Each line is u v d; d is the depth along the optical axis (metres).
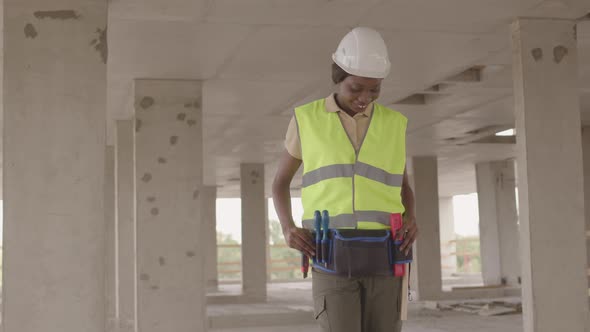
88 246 5.68
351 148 2.85
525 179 6.70
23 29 5.76
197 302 8.70
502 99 10.91
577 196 6.72
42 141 5.70
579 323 6.62
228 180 23.64
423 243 17.36
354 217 2.80
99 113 5.84
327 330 2.78
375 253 2.74
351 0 6.25
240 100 10.56
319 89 9.88
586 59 8.62
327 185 2.83
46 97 5.75
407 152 17.16
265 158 18.00
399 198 2.91
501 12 6.65
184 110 9.02
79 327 5.60
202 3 6.25
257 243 18.38
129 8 6.31
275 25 6.91
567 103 6.80
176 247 8.73
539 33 6.81
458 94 10.48
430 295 17.16
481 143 15.80
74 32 5.86
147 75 8.79
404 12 6.60
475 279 26.95
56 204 5.67
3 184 5.60
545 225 6.66
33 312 5.54
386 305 2.81
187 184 8.88
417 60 8.34
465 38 7.46
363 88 2.81
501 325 11.90
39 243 5.60
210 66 8.43
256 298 17.95
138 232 8.69
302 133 2.90
